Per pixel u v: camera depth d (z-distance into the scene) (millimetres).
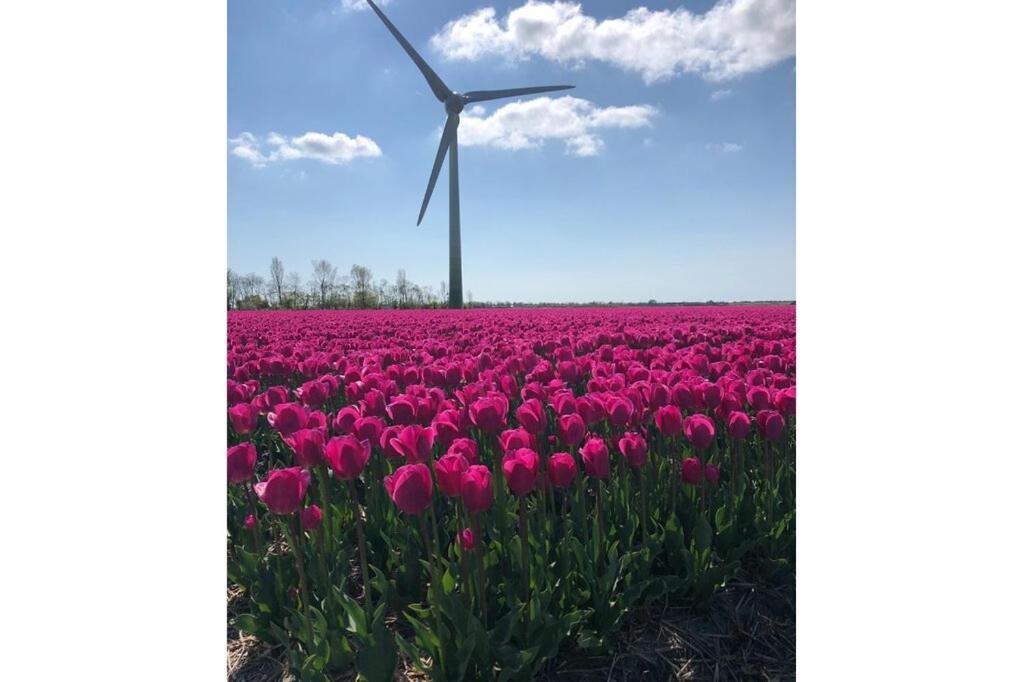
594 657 3322
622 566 3369
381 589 3602
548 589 3172
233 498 4613
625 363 5914
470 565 3309
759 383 4910
